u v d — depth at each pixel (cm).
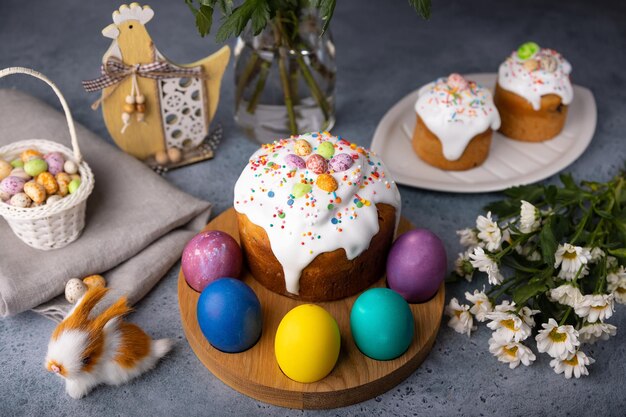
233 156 89
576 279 67
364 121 94
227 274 69
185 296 71
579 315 66
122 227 77
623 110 96
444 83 86
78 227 75
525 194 77
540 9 113
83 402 67
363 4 113
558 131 90
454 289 76
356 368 66
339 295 71
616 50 105
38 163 73
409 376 69
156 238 77
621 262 70
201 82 84
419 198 85
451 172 86
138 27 78
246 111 88
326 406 66
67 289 72
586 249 67
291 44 82
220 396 68
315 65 84
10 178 72
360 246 67
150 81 82
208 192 85
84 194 73
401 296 66
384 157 87
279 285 70
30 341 72
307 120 88
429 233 69
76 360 64
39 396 68
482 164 87
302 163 69
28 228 72
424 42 106
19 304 71
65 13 109
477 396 68
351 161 68
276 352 64
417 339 68
